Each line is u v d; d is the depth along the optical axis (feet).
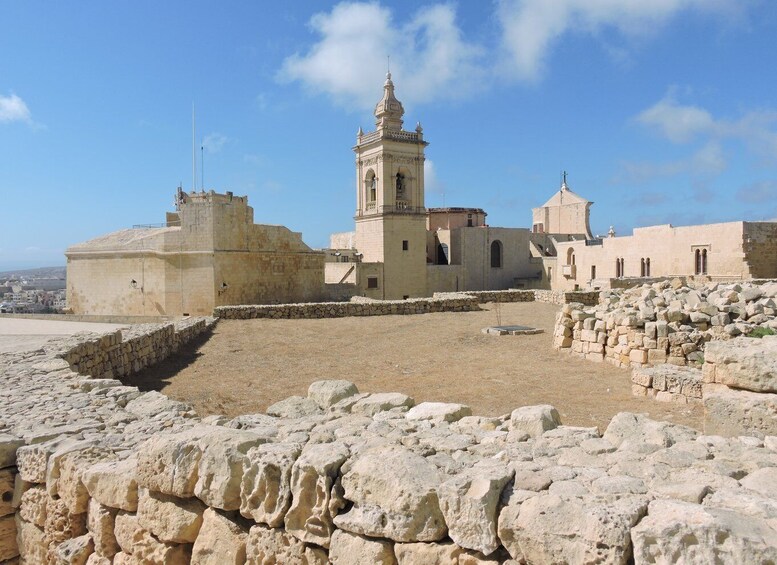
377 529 14.78
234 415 38.81
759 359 26.68
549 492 13.73
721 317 52.37
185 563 19.08
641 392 42.65
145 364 59.26
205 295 138.92
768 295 54.70
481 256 254.06
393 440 19.29
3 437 23.89
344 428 21.09
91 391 32.68
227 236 141.90
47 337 72.02
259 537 17.01
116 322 104.99
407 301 110.73
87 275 148.05
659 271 157.69
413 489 14.53
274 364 59.88
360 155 234.38
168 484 18.26
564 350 63.98
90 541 20.57
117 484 19.84
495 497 13.78
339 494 15.98
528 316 102.22
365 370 56.03
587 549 12.05
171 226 160.45
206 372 55.77
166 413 27.50
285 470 16.72
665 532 11.42
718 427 26.16
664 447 18.57
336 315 105.81
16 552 23.61
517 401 41.91
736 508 12.71
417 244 227.40
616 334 56.54
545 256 262.88
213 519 17.93
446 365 57.88
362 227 232.73
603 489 13.96
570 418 36.73
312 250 168.25
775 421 24.31
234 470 17.43
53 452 22.13
